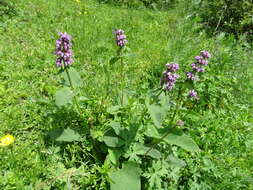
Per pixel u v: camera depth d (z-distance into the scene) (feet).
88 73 2.42
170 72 1.41
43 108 1.90
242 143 1.94
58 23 3.30
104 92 2.12
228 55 2.82
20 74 2.23
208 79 2.34
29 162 1.51
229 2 4.29
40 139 1.67
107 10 4.40
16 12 3.22
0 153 1.52
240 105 2.41
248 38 4.12
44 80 2.26
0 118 1.77
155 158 1.58
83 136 1.68
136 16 4.32
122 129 1.61
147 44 3.22
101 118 1.79
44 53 2.59
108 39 3.10
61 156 1.61
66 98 1.41
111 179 1.40
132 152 1.55
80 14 3.73
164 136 1.45
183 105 2.18
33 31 3.00
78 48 2.77
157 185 1.43
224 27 4.42
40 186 1.41
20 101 1.98
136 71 2.60
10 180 1.37
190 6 4.09
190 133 1.84
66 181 1.44
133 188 1.41
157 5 5.16
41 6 3.68
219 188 1.58
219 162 1.69
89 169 1.55
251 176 1.69
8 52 2.49
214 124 2.01
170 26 4.04
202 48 3.02
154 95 1.45
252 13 4.20
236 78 2.64
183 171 1.61
